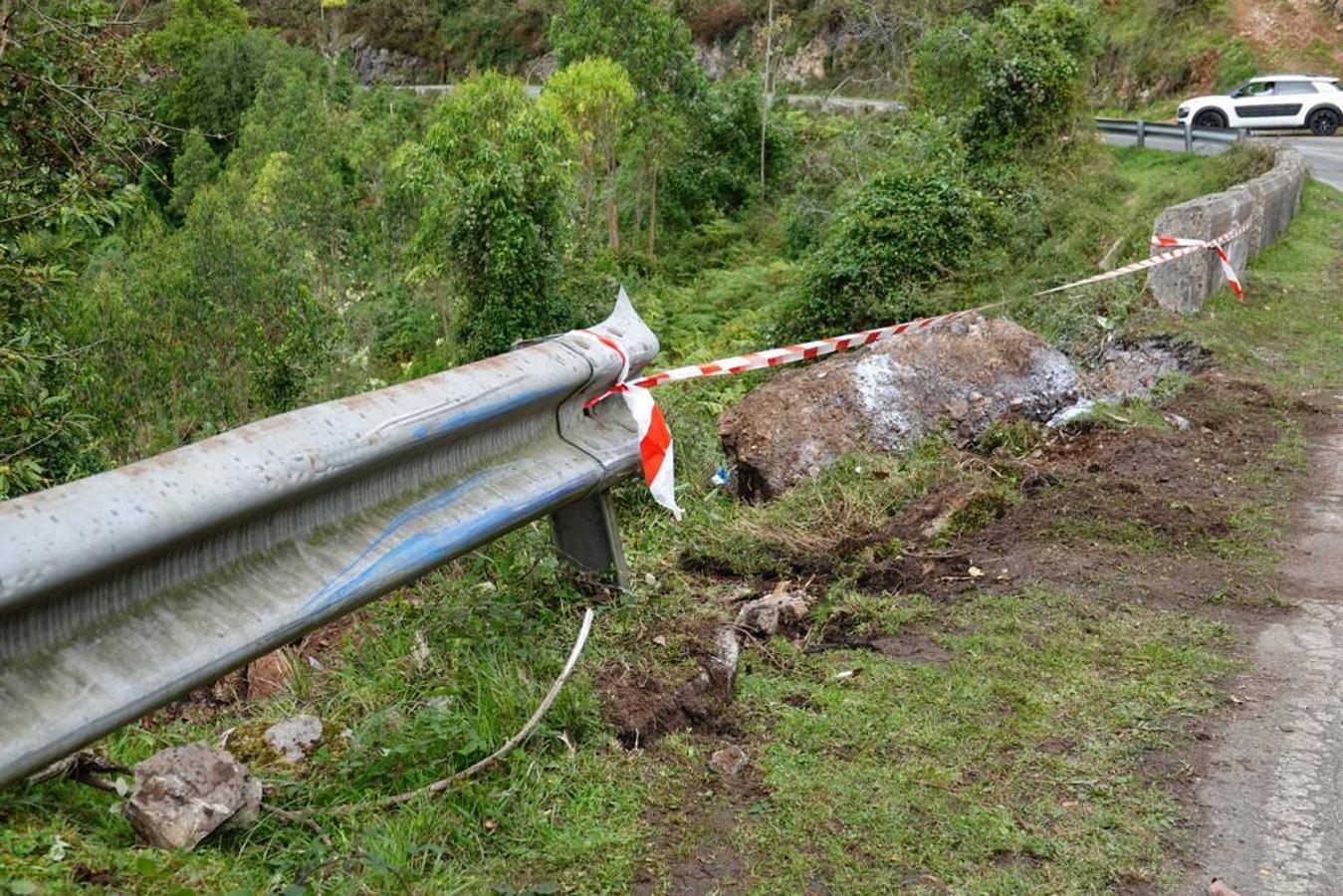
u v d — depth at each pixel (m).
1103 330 11.16
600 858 3.00
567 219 22.75
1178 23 41.28
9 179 7.67
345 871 2.81
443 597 4.51
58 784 2.96
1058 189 19.86
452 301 22.30
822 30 49.53
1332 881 3.00
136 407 20.03
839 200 25.59
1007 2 33.81
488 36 65.62
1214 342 10.14
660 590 4.88
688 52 34.47
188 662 2.64
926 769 3.47
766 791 3.36
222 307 22.05
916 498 6.11
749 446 6.60
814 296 15.80
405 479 3.47
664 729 3.68
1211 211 11.88
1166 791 3.41
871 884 2.94
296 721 3.50
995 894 2.91
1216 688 4.07
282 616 2.90
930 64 25.48
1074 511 5.87
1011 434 6.95
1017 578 5.09
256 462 2.85
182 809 2.81
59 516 2.39
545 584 4.58
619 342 4.46
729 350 16.48
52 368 8.64
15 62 7.48
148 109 8.50
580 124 31.17
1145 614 4.71
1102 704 3.93
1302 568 5.27
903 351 7.15
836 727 3.72
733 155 34.91
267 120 42.62
